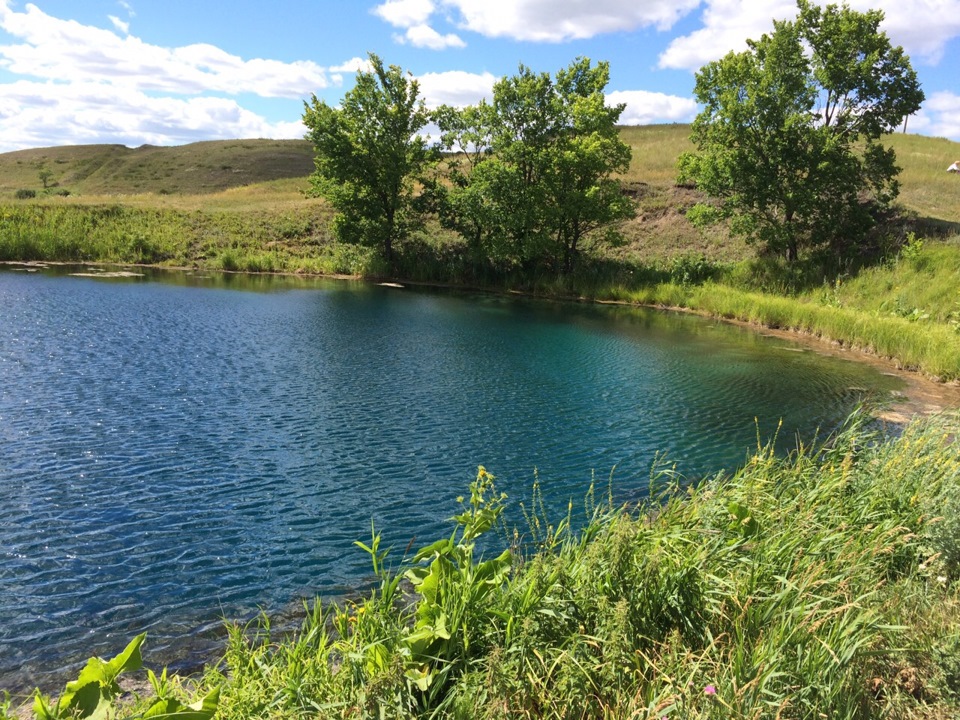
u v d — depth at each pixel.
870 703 3.42
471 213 30.83
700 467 9.46
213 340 16.66
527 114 29.66
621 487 8.67
